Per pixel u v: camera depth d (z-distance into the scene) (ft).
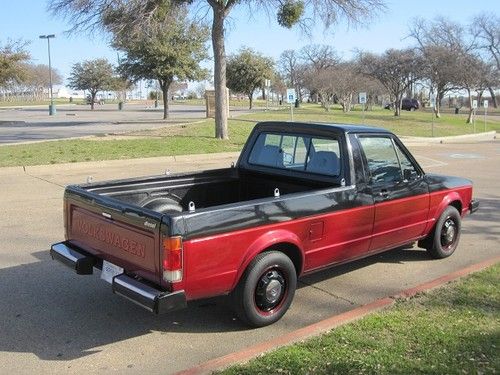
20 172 44.73
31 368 12.80
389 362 12.03
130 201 17.83
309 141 18.38
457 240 22.30
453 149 78.38
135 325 15.25
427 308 15.42
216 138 69.97
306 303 16.98
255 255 14.39
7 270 19.84
